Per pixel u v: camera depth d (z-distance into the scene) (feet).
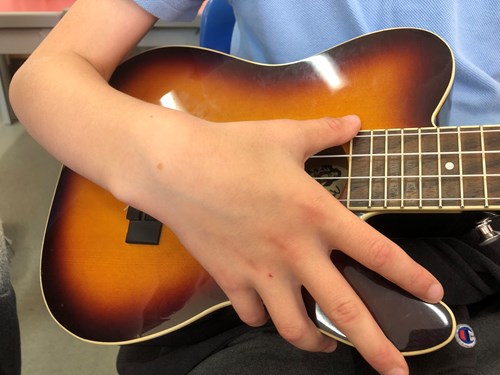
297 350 1.23
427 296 0.96
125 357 1.42
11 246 2.72
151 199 1.04
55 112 1.18
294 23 1.51
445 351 1.13
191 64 1.54
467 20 1.41
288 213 0.95
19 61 3.60
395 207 1.09
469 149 1.07
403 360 0.92
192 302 1.23
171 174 1.00
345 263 1.07
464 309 1.24
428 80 1.29
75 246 1.34
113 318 1.26
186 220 1.01
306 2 1.47
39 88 1.23
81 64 1.29
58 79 1.23
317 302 0.96
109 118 1.11
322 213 0.94
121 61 1.51
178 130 1.03
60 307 1.30
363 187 1.13
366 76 1.36
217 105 1.48
